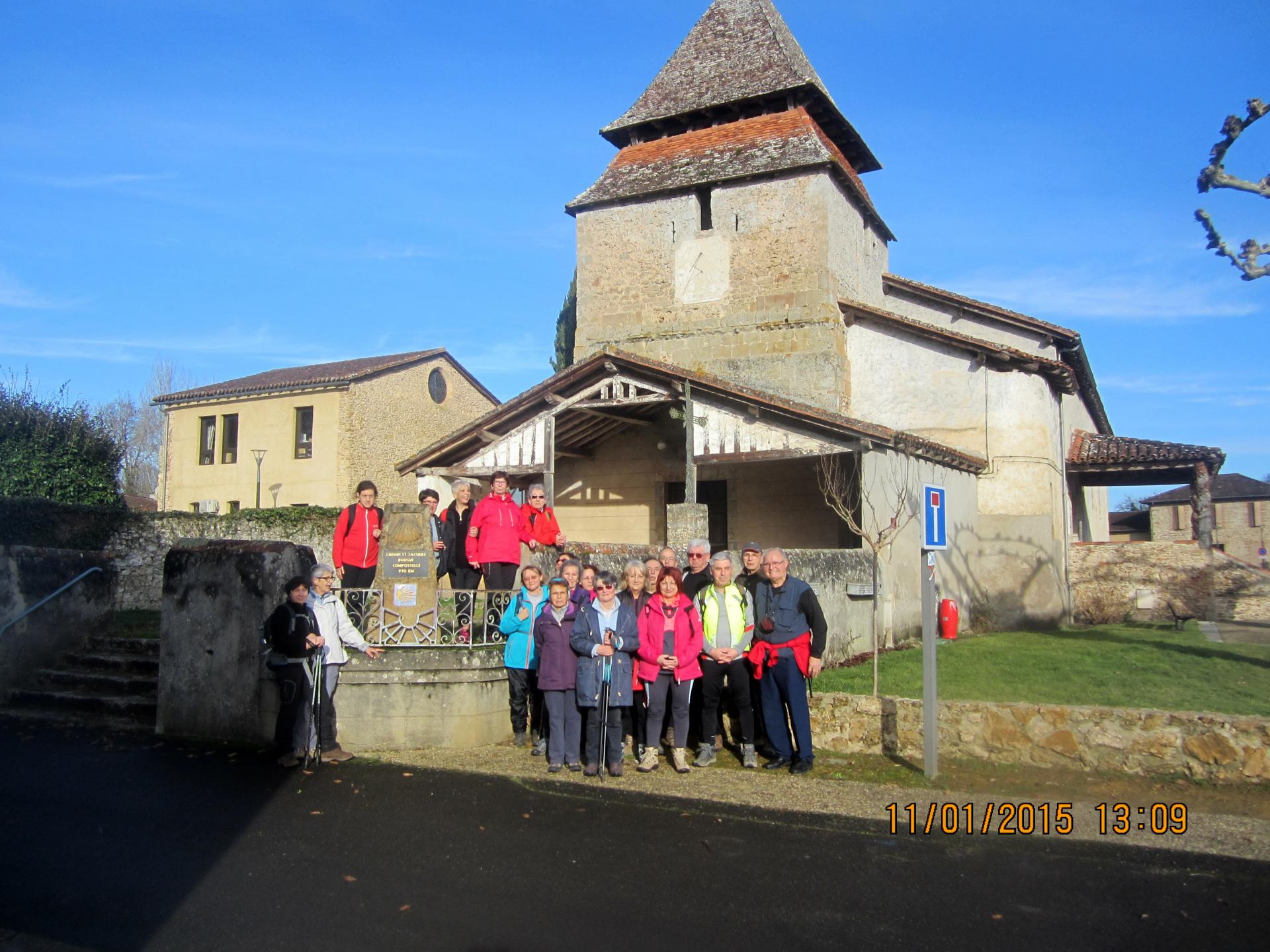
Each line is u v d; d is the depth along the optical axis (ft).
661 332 68.59
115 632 38.88
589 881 17.69
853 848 19.22
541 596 27.91
